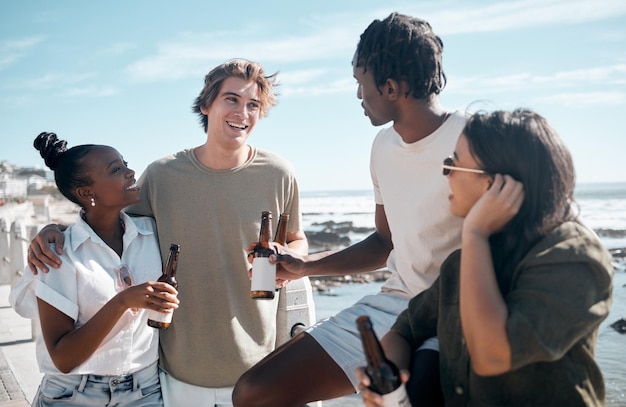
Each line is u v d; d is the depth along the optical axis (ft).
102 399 10.63
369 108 9.36
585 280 6.42
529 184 6.73
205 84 12.39
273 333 12.57
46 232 10.79
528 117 6.93
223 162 12.30
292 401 8.85
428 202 9.26
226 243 12.23
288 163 12.91
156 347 11.34
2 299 28.81
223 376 12.03
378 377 6.75
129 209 12.30
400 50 8.86
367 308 9.67
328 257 10.59
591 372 6.80
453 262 7.40
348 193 467.11
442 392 7.67
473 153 7.02
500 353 6.35
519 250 6.77
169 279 10.48
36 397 10.91
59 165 11.15
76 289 10.61
